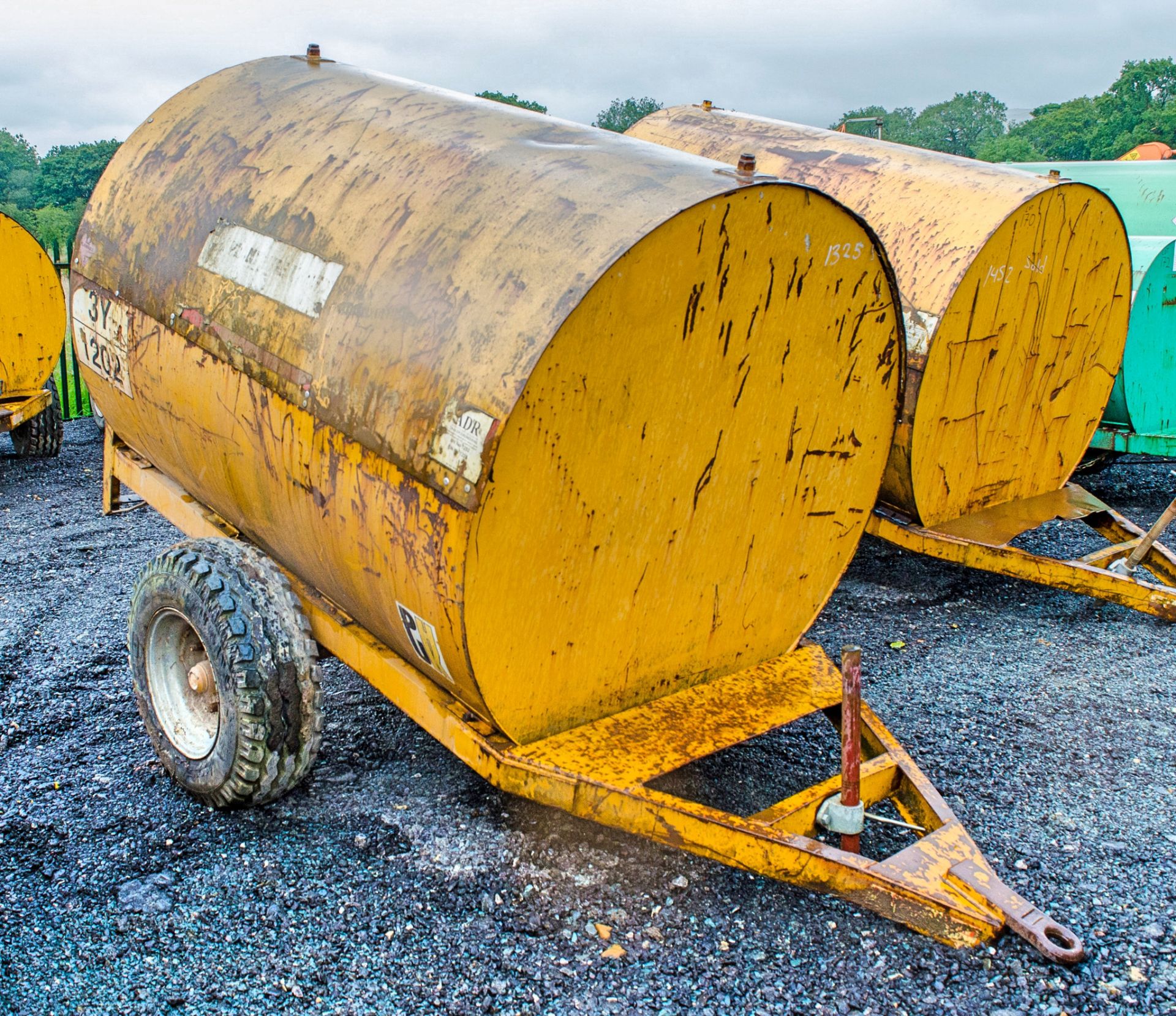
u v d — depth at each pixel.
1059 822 4.01
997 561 5.76
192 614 3.75
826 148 6.76
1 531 7.19
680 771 4.31
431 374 3.03
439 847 3.78
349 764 4.32
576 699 3.45
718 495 3.49
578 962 3.24
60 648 5.37
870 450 3.90
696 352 3.17
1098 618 6.05
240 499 4.16
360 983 3.15
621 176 3.17
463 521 2.87
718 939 3.35
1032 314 5.90
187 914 3.43
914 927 3.05
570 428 2.97
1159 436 7.52
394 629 3.46
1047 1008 3.06
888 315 3.63
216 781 3.79
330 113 4.13
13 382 8.46
